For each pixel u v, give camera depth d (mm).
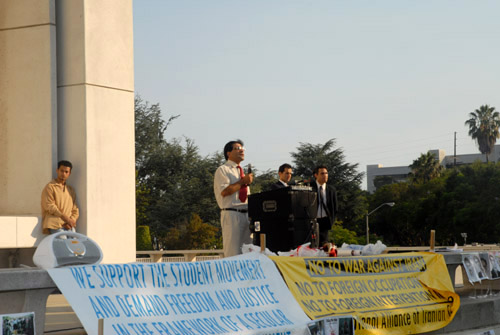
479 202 67938
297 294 6562
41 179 10859
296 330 6090
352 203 65312
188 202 52562
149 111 57500
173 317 5469
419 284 8102
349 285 7207
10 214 11055
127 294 5312
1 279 4762
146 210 53188
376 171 138500
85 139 10758
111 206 11023
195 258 19438
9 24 11211
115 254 11031
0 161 11172
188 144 56375
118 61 11352
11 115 11133
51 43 10930
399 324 7348
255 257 6512
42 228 10305
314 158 66062
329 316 6527
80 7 10922
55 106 10938
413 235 80688
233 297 6016
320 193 9633
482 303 8672
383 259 7766
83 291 5074
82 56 10859
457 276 12000
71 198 10461
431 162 86188
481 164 73000
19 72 11109
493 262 9617
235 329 5727
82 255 5504
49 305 7305
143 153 56125
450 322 8125
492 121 91250
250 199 8711
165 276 5617
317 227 8688
